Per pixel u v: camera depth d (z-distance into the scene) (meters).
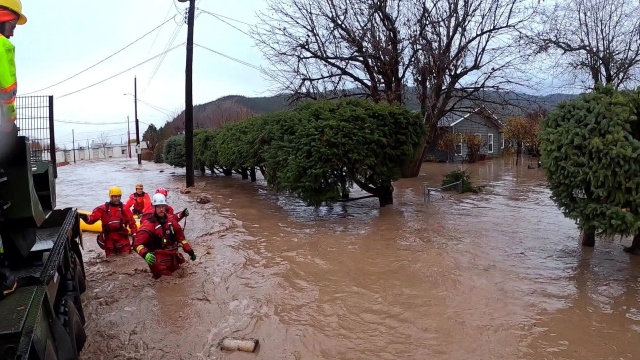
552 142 7.15
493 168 29.77
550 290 5.96
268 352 4.54
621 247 8.07
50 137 13.27
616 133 6.30
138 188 10.28
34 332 2.64
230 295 6.03
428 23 19.48
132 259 8.06
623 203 6.38
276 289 6.17
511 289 6.00
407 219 10.80
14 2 3.62
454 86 21.09
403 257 7.47
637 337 4.67
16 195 3.54
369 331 4.92
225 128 20.91
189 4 17.78
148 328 5.12
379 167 11.35
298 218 11.42
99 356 4.51
